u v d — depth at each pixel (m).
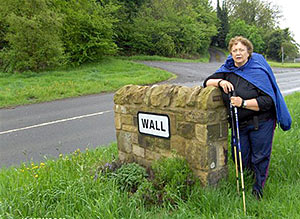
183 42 38.97
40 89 12.09
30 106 9.91
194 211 2.67
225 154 3.20
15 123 7.63
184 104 3.12
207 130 2.97
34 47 17.45
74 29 22.12
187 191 3.02
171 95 3.30
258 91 2.91
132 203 2.79
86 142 5.85
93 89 12.70
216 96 2.98
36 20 16.84
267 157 3.05
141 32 34.00
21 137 6.38
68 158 4.21
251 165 3.37
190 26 38.78
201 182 3.09
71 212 2.76
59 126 7.18
